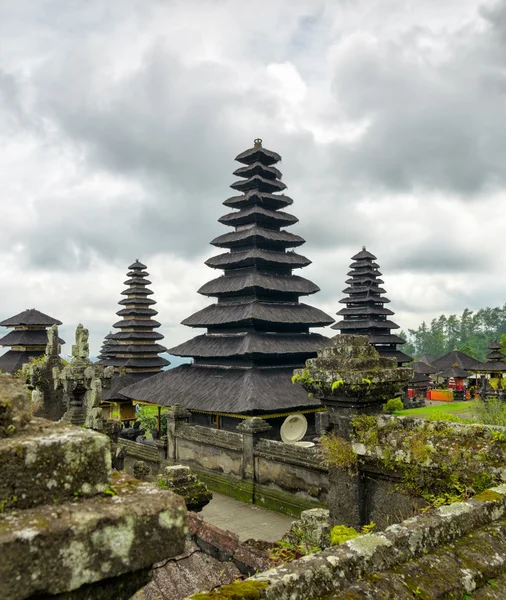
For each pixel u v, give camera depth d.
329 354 7.61
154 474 25.39
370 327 59.84
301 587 3.41
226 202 38.91
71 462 2.44
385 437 6.81
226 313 34.38
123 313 51.09
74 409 17.91
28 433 2.54
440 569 4.01
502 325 181.00
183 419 25.41
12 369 37.97
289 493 18.73
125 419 43.69
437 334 180.12
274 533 16.52
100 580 2.23
